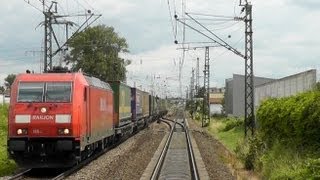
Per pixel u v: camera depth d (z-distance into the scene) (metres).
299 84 29.62
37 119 21.05
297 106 21.44
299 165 17.84
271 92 40.44
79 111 21.36
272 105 26.59
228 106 87.88
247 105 39.72
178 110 196.88
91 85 24.11
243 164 27.00
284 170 18.44
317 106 19.59
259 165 24.02
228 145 41.38
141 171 23.28
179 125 75.25
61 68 23.28
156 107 86.81
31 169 23.08
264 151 25.45
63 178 19.81
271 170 21.05
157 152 32.75
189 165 27.11
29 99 21.30
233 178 22.22
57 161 21.38
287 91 33.53
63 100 21.27
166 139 44.38
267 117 26.92
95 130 25.33
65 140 20.98
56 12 41.47
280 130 24.05
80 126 21.38
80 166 23.53
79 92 21.62
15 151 21.05
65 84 21.61
